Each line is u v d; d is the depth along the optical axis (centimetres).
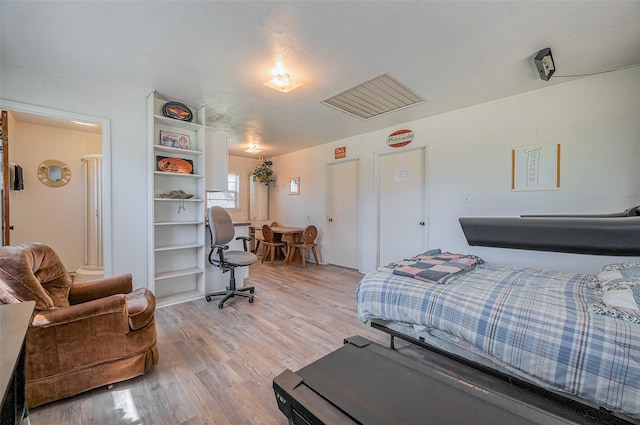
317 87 287
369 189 457
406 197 415
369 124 411
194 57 231
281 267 516
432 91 294
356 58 230
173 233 342
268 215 680
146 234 318
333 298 341
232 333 246
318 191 555
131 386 173
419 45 212
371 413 104
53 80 261
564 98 273
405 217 416
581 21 183
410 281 198
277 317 281
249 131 451
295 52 222
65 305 189
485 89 288
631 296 132
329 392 117
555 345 128
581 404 124
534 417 103
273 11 175
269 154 645
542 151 286
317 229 557
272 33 198
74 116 272
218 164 369
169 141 335
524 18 180
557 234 240
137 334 179
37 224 413
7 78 241
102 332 167
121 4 169
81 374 160
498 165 315
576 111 268
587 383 119
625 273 159
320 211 551
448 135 357
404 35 199
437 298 174
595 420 133
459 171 347
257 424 144
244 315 286
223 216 342
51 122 402
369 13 177
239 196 666
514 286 181
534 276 206
